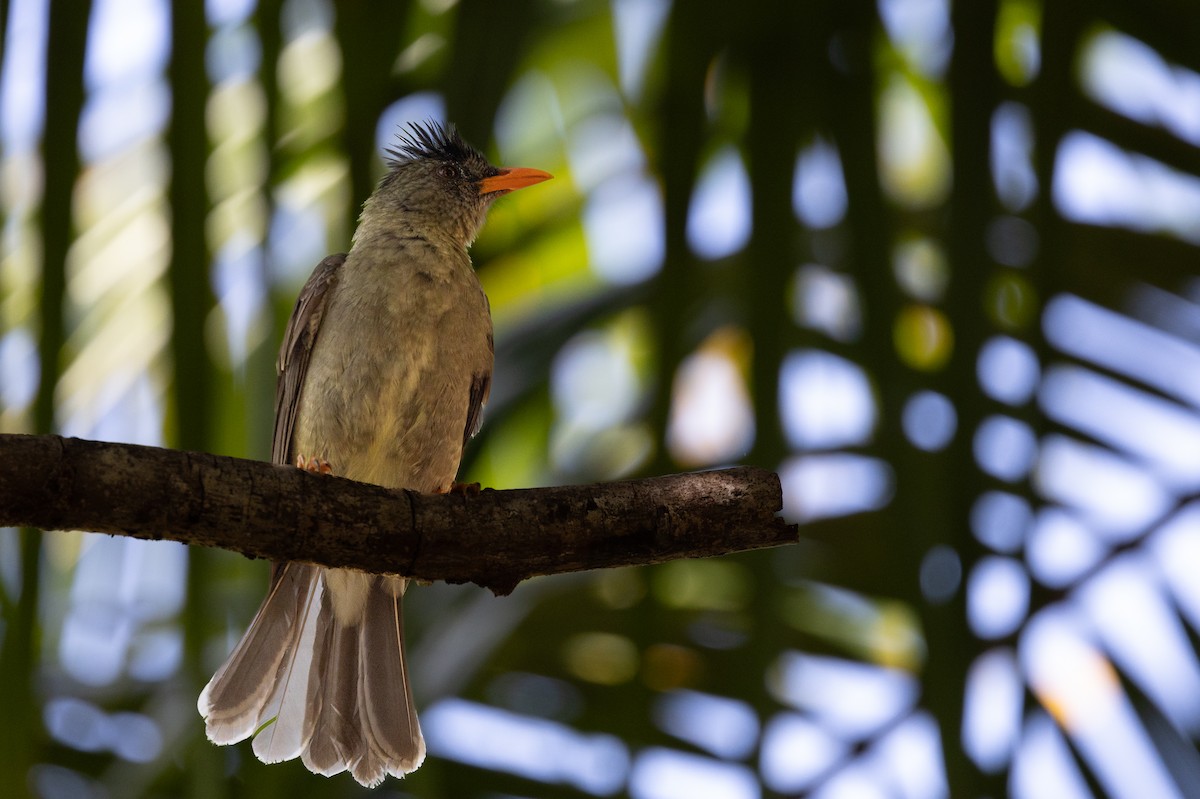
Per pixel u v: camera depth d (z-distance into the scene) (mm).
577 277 12289
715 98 6684
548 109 12703
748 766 6031
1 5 5508
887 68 8641
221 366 9359
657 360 6359
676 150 6488
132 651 10500
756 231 6430
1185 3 7156
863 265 6426
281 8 6137
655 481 6375
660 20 6883
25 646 5359
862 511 9609
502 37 6688
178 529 5711
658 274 6484
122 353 10406
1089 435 8500
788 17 6578
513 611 9547
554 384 10336
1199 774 8008
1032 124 6848
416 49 7152
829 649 9953
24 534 5473
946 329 6227
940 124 8867
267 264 5988
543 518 6352
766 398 6301
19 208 8602
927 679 5930
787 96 6562
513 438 10578
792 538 6426
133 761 9617
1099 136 7867
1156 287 8578
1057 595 8242
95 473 5477
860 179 6504
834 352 8867
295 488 5957
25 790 5277
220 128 9695
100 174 10641
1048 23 6969
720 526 6332
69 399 10273
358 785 9305
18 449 5332
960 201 6316
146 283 10492
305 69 9836
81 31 5445
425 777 9328
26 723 5324
